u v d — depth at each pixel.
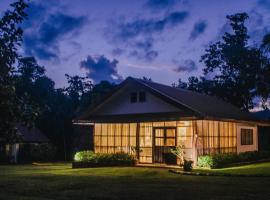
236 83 38.59
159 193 11.30
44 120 40.34
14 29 6.12
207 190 11.86
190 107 20.42
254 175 15.86
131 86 23.41
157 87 23.27
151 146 23.61
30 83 38.91
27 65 38.06
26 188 12.38
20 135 6.28
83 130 39.09
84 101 43.28
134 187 12.58
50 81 43.28
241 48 38.47
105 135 25.28
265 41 32.25
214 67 40.75
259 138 36.34
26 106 6.23
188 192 11.45
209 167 19.69
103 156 22.30
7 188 12.39
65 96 45.12
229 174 16.41
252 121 25.86
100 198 10.52
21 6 6.15
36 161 34.56
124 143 24.45
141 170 18.69
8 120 6.03
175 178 15.49
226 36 40.91
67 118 40.84
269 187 12.52
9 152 32.81
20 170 21.52
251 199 10.26
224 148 23.44
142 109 23.00
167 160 22.19
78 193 11.34
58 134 40.59
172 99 21.22
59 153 40.09
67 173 18.39
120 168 19.83
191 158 21.09
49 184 13.41
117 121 23.20
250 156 24.08
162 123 23.22
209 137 21.92
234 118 23.16
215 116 20.66
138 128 23.09
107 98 24.11
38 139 35.78
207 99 27.53
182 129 22.14
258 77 36.69
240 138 25.83
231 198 10.41
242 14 40.56
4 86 6.00
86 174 17.64
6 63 6.05
